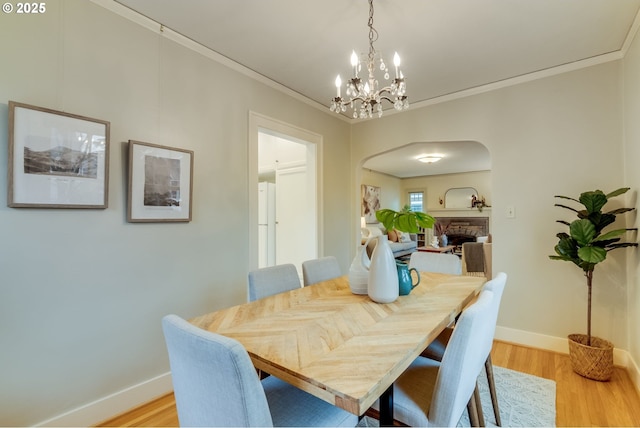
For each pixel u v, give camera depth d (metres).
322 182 3.50
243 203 2.59
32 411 1.54
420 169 7.94
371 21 1.98
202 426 0.88
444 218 8.62
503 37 2.16
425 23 2.00
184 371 0.87
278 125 2.93
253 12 1.90
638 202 2.06
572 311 2.54
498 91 2.89
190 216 2.19
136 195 1.91
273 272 1.90
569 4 1.82
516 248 2.79
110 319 1.81
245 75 2.62
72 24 1.67
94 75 1.75
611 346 2.21
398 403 1.15
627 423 1.70
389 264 1.52
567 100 2.57
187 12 1.91
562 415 1.77
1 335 1.45
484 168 7.78
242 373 0.73
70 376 1.66
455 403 1.04
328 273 2.27
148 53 1.99
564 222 2.38
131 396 1.89
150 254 2.00
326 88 3.04
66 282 1.65
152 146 1.98
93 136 1.72
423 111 3.36
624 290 2.33
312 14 1.92
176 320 0.90
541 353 2.58
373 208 8.10
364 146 3.86
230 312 1.40
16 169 1.47
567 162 2.57
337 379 0.82
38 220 1.56
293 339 1.09
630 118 2.19
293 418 1.07
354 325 1.23
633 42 2.09
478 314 1.03
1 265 1.45
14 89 1.49
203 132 2.30
